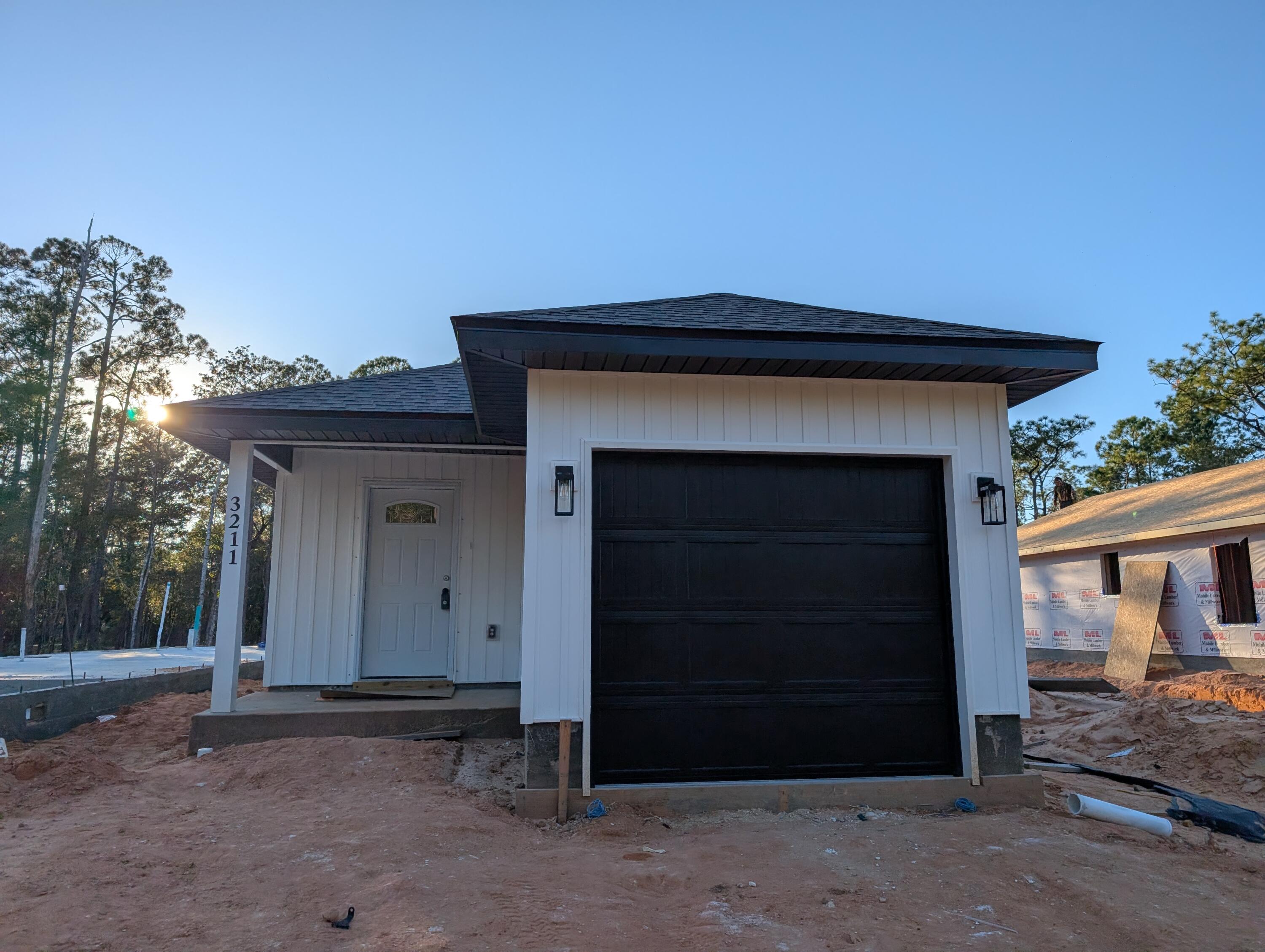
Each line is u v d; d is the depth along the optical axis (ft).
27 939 9.85
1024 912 11.98
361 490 30.37
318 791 18.70
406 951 9.64
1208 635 42.65
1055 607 56.65
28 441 110.52
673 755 18.17
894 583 19.58
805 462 19.72
